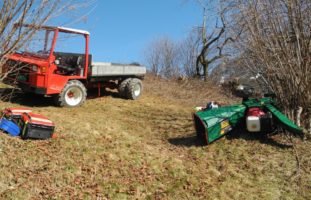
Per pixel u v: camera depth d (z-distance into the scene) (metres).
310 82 7.67
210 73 21.47
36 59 8.63
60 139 6.48
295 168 6.50
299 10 7.50
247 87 8.02
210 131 7.32
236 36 8.45
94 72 10.17
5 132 6.12
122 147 6.86
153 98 13.41
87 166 5.81
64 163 5.70
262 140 7.62
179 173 6.17
